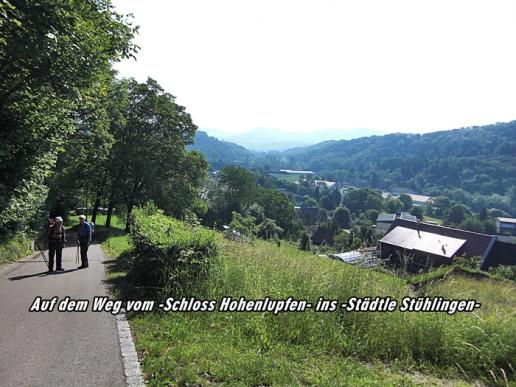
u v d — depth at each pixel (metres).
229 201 87.50
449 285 8.91
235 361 5.27
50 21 9.05
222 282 8.12
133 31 15.04
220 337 6.16
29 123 11.68
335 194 169.00
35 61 9.57
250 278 8.29
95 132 27.36
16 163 11.49
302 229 89.75
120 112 36.44
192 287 7.91
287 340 6.33
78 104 13.28
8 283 9.63
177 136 40.28
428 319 6.87
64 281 10.12
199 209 44.22
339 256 10.20
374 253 10.10
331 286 7.75
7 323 6.42
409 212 140.88
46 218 26.72
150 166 37.34
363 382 5.16
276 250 10.95
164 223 10.68
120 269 12.20
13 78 10.58
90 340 5.85
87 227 12.94
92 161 35.56
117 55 14.64
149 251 8.38
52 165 13.92
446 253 42.62
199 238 8.44
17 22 8.18
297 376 5.08
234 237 11.45
